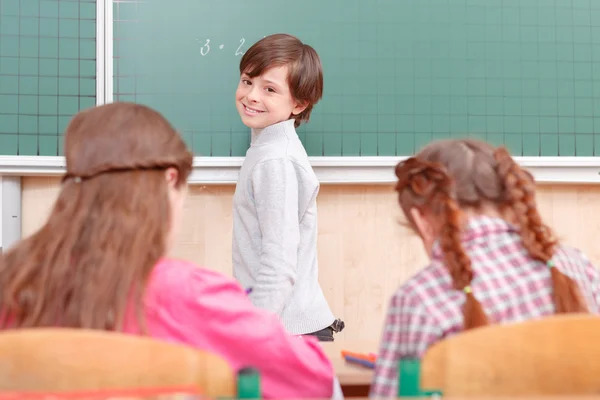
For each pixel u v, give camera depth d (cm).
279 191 175
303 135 215
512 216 101
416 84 219
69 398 67
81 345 69
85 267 83
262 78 186
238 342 88
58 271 83
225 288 91
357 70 217
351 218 220
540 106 222
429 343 89
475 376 73
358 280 220
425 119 219
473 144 106
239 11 214
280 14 215
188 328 87
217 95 213
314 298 183
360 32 217
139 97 212
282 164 177
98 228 84
